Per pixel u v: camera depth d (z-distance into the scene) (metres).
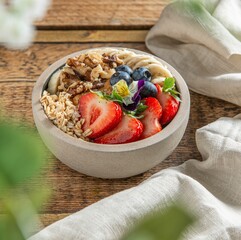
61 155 0.64
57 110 0.65
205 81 0.76
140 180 0.66
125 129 0.63
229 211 0.62
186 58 0.80
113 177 0.65
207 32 0.78
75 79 0.69
